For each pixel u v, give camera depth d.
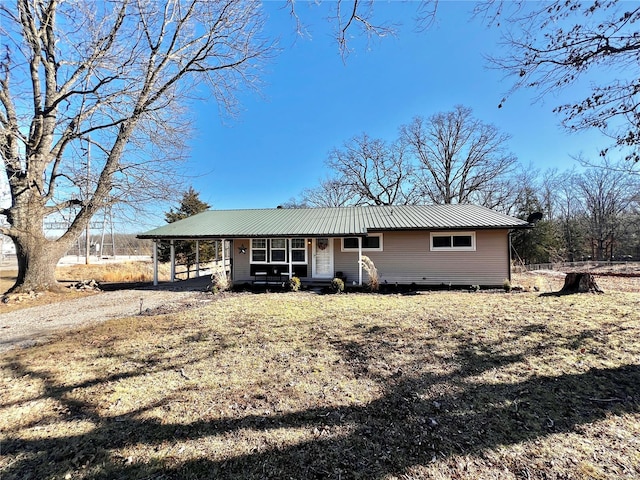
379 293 10.66
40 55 10.03
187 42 10.83
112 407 3.01
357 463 2.20
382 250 12.81
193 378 3.66
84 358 4.34
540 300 7.97
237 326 5.98
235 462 2.23
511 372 3.66
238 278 13.84
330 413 2.87
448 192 27.94
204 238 12.38
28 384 3.53
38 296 9.78
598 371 3.58
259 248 13.81
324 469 2.14
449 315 6.53
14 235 10.01
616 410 2.81
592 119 4.70
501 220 11.77
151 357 4.36
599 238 25.75
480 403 2.99
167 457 2.29
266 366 4.00
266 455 2.30
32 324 6.57
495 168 26.38
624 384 3.27
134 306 8.47
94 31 9.12
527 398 3.06
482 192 27.77
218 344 4.91
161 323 6.29
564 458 2.20
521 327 5.42
